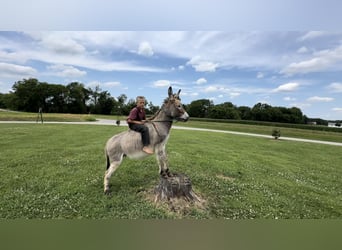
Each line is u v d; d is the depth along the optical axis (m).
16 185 5.57
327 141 21.86
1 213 4.18
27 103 61.12
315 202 5.67
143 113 5.22
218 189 5.84
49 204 4.58
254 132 27.67
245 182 6.74
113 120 40.16
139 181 5.96
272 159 10.91
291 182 7.25
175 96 5.01
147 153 4.97
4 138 12.81
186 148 11.78
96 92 71.12
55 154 8.91
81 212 4.27
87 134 16.31
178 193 4.75
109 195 5.01
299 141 20.30
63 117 34.81
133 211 4.30
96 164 7.55
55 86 64.25
